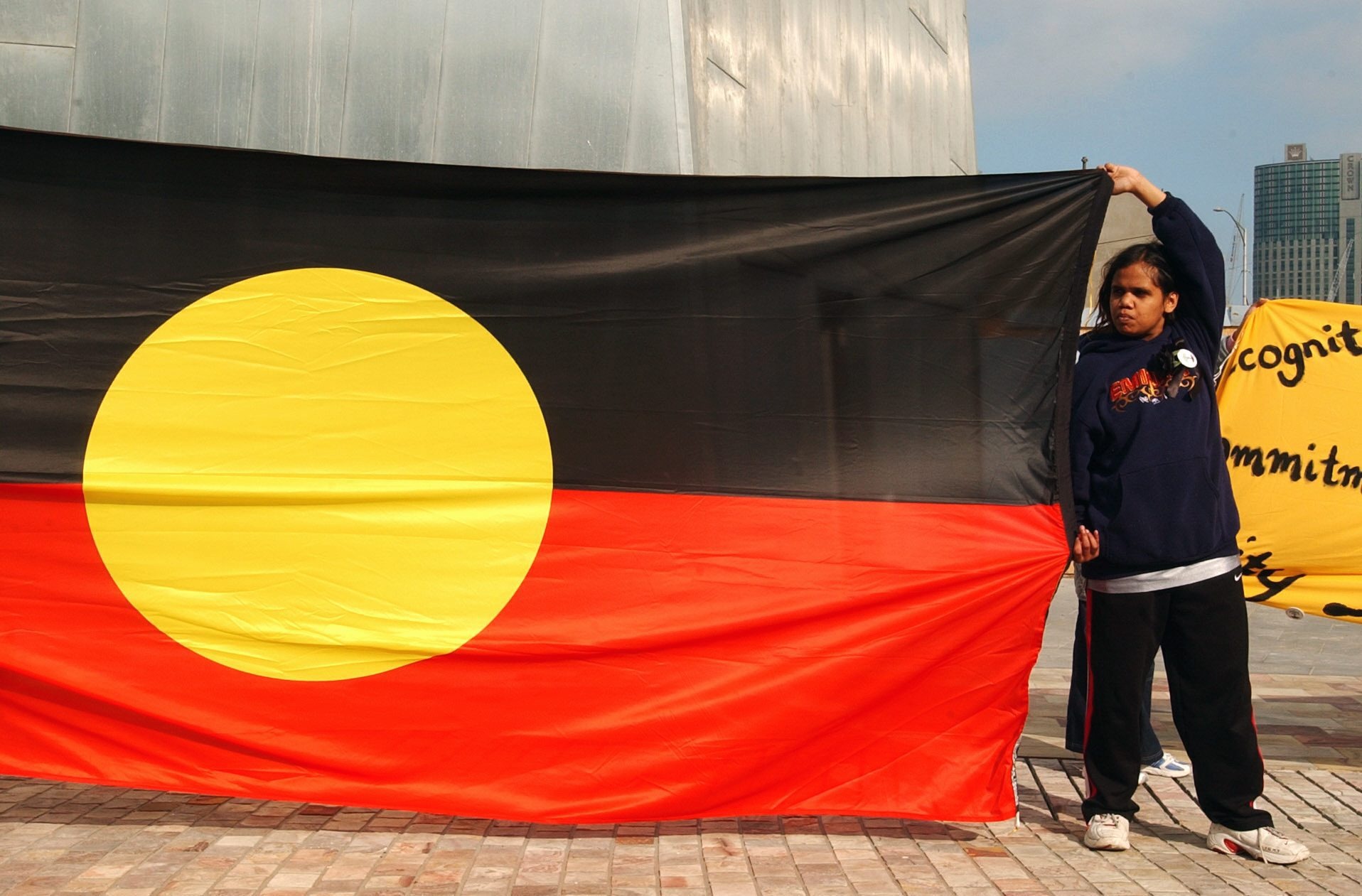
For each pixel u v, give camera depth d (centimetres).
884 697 395
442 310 405
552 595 399
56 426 400
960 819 392
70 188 403
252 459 402
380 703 395
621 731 393
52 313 402
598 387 405
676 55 530
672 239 406
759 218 405
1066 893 357
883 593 396
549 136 534
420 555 401
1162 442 390
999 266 400
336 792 391
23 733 394
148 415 402
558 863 378
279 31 538
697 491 403
